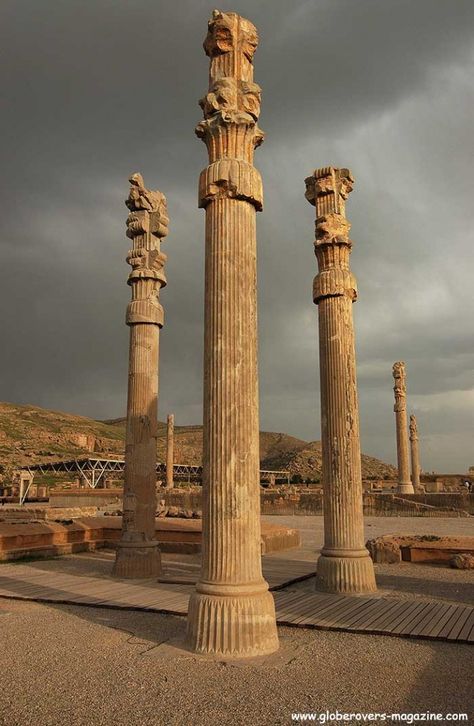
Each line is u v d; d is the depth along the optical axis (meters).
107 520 23.19
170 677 6.82
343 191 14.00
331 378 13.06
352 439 12.83
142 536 14.73
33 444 117.25
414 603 10.89
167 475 50.59
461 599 11.52
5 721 5.64
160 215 16.47
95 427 160.25
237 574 7.86
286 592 12.38
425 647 8.06
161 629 9.16
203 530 8.13
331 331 13.23
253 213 8.95
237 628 7.64
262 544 19.25
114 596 11.80
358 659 7.48
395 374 44.09
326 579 12.34
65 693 6.36
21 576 14.70
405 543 17.95
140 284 16.08
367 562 12.46
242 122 8.91
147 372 15.70
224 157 8.93
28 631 9.09
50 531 20.14
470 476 61.94
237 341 8.30
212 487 8.05
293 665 7.23
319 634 8.80
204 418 8.33
